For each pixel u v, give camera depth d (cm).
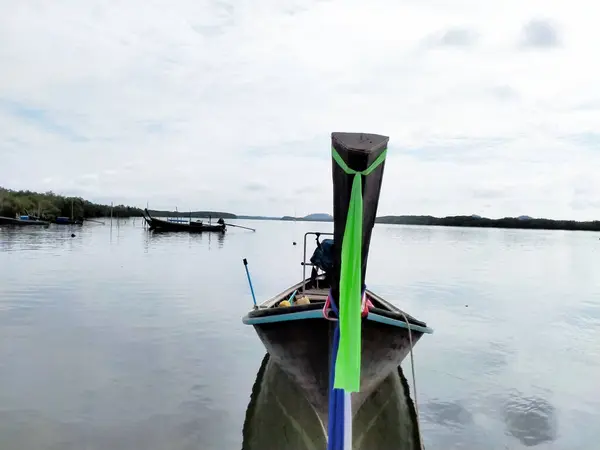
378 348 778
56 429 774
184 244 4662
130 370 1040
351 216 596
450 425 834
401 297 2041
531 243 7319
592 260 4188
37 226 6875
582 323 1591
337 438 652
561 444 773
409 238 8444
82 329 1351
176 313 1578
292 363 788
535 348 1281
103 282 2175
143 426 793
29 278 2250
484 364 1147
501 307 1852
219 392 938
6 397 884
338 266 647
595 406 914
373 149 586
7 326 1367
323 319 713
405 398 946
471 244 6594
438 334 1423
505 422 845
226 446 740
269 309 768
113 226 8075
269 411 861
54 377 986
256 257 3650
